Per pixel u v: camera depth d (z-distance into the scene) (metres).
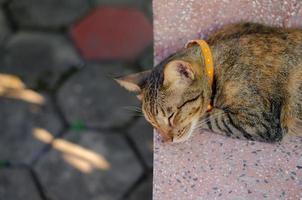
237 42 0.99
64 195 1.30
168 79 0.94
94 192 1.30
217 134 1.03
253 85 0.97
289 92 0.98
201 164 1.02
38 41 1.44
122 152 1.33
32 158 1.33
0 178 1.32
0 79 1.41
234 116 0.98
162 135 1.00
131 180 1.30
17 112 1.37
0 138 1.35
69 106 1.37
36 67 1.42
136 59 1.41
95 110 1.36
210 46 1.00
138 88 0.98
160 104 0.96
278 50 0.98
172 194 1.02
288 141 1.02
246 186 1.01
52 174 1.32
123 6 1.46
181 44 1.06
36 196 1.31
